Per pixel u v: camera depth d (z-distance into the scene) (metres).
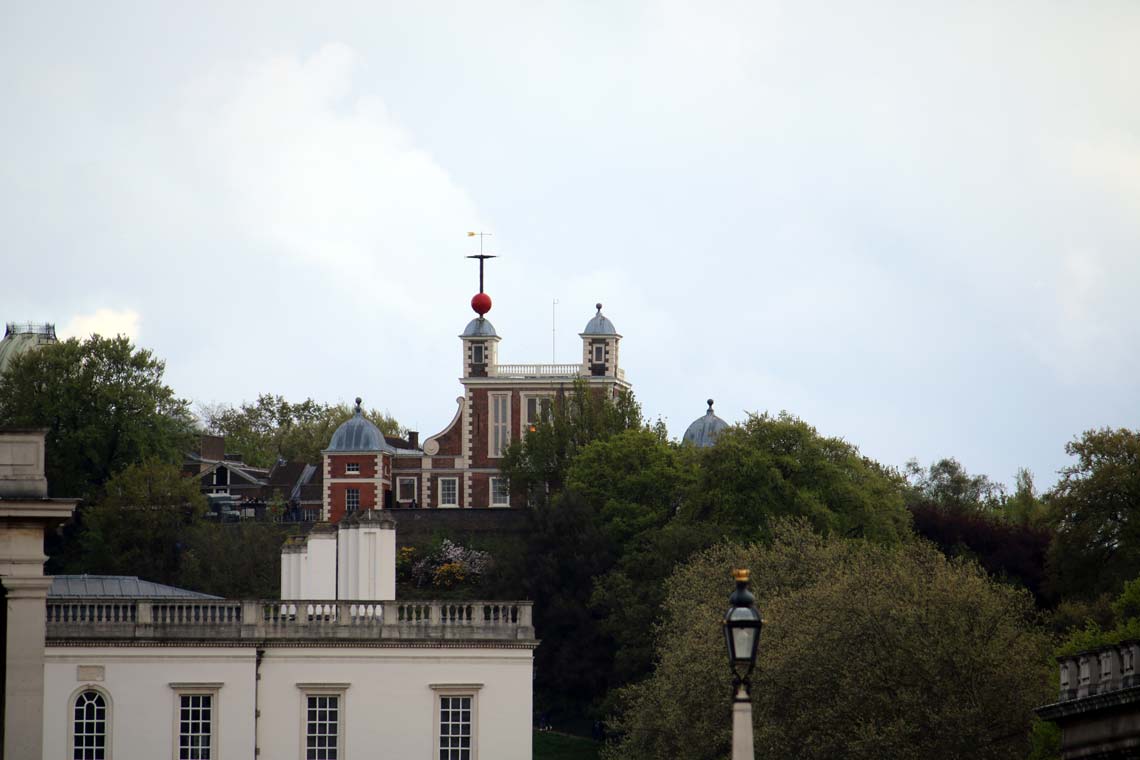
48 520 160.62
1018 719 194.25
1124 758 138.62
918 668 196.12
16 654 158.88
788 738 196.62
